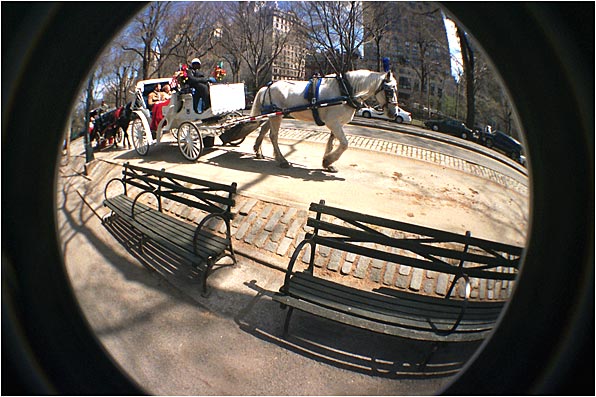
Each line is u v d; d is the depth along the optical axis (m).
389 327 2.82
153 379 2.69
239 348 3.04
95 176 7.33
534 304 1.46
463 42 5.35
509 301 1.55
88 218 5.41
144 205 5.27
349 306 3.02
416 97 10.17
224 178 6.77
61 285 1.66
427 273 4.11
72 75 1.38
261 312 3.51
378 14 10.02
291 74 16.17
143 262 4.24
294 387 2.71
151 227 4.51
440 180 7.22
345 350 3.04
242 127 8.43
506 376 1.54
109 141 10.34
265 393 2.64
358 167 7.90
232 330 3.24
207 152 9.12
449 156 8.46
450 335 2.76
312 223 3.71
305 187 6.41
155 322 3.29
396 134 10.08
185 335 3.17
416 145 9.07
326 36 12.87
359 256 4.30
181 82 8.37
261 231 4.86
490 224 5.46
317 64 15.20
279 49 15.64
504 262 3.25
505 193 6.77
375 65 11.77
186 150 8.34
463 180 7.20
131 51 9.11
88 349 1.75
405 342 3.13
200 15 12.84
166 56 12.63
